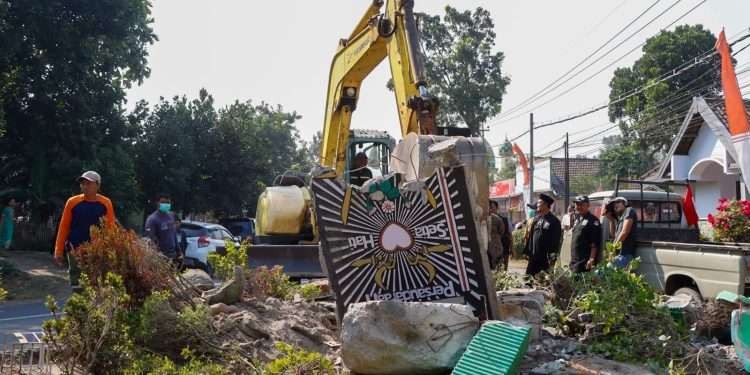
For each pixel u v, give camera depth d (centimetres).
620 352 595
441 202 629
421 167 736
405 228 627
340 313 616
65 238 807
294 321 679
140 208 3312
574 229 1027
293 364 531
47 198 2511
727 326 684
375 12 1168
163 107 3709
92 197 820
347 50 1186
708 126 2302
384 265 623
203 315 629
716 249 967
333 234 629
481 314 611
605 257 771
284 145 7338
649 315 630
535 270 1028
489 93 4906
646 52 4128
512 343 506
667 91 3934
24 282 1844
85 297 604
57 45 2475
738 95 1525
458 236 624
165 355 613
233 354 598
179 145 3606
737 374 579
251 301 717
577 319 658
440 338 540
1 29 2280
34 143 2497
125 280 665
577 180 4506
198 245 1991
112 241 678
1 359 639
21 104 2483
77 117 2553
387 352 534
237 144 3975
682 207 1386
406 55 998
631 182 1319
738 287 929
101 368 566
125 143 3095
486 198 741
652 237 1227
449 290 617
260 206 1291
